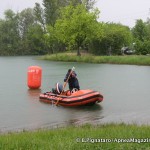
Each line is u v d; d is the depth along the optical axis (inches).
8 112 739.4
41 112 729.6
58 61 2736.2
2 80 1406.3
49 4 3826.3
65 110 742.5
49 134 410.0
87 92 772.0
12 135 435.5
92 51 3046.3
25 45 4591.5
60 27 2940.5
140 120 636.1
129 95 951.0
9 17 4714.6
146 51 2746.1
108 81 1277.1
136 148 333.7
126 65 2116.1
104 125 538.6
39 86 1128.2
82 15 2802.7
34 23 4840.1
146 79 1332.4
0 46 4653.1
